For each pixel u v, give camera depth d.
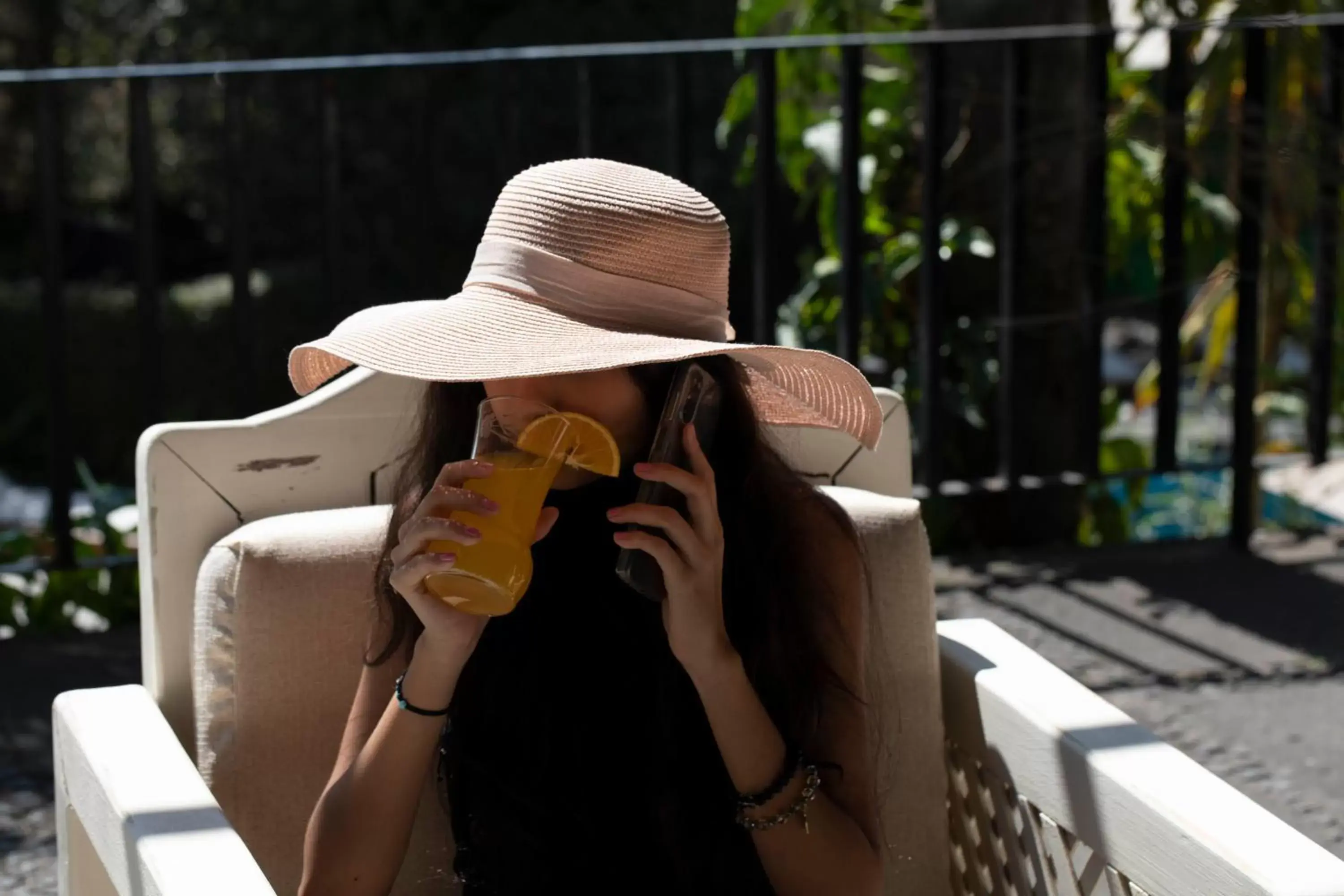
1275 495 4.63
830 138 4.61
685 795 1.65
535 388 1.56
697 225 1.54
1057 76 4.18
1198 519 4.93
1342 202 4.12
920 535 1.82
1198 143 4.02
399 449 1.88
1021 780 1.67
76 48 10.97
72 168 10.95
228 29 9.68
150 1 10.67
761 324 3.94
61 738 1.71
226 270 10.01
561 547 1.72
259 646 1.68
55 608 3.80
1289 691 3.20
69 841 1.71
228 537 1.73
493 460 1.46
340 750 1.65
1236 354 4.05
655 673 1.67
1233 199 4.02
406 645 1.65
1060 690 1.71
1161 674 3.29
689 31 8.94
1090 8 4.61
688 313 1.54
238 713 1.68
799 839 1.57
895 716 1.78
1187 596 3.74
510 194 1.57
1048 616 3.62
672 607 1.52
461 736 1.68
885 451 1.99
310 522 1.75
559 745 1.67
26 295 9.35
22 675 3.39
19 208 11.06
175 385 9.05
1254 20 3.94
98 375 9.09
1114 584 3.83
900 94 4.58
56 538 3.74
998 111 4.30
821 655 1.64
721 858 1.65
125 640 3.62
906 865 1.79
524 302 1.52
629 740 1.67
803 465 1.98
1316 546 4.12
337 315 3.83
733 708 1.55
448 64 3.73
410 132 9.33
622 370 1.57
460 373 1.42
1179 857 1.39
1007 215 3.94
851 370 1.57
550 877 1.66
